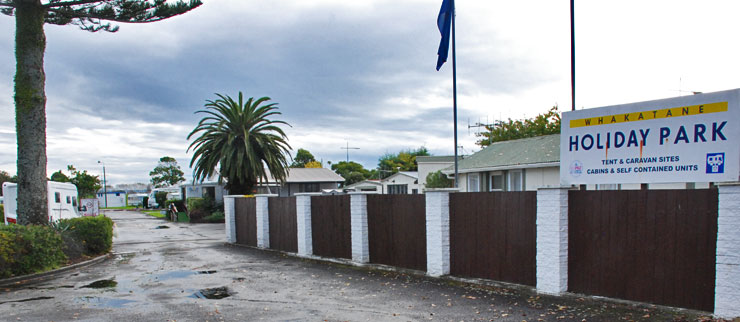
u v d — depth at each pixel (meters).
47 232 11.59
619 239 6.95
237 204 17.80
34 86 13.01
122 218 40.03
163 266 12.27
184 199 47.69
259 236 15.84
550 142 22.06
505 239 8.43
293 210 14.21
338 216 12.28
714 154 6.13
